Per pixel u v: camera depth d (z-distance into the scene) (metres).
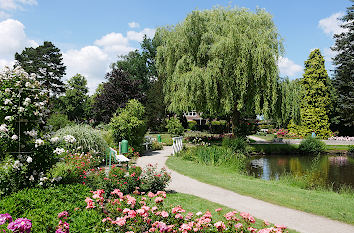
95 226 3.46
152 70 49.62
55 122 18.50
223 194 7.51
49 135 6.59
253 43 16.48
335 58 32.66
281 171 13.72
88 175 7.15
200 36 18.14
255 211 6.00
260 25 16.98
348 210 6.17
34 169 6.20
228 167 12.69
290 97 18.59
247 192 7.78
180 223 3.72
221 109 18.47
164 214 3.67
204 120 48.50
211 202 6.55
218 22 17.64
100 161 11.24
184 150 16.16
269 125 47.41
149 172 7.18
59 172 7.16
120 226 3.42
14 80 6.10
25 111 5.97
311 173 12.77
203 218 3.60
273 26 17.31
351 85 30.52
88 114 49.81
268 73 16.61
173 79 17.88
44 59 48.09
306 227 5.05
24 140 6.05
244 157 17.14
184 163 13.05
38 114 6.23
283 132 31.97
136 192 5.66
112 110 30.48
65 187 5.82
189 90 16.86
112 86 30.92
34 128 6.31
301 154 21.39
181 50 18.06
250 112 19.62
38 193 5.14
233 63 16.77
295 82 19.17
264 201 6.87
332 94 34.97
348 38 31.25
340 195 8.14
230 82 17.14
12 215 3.93
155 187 7.01
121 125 14.50
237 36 16.33
